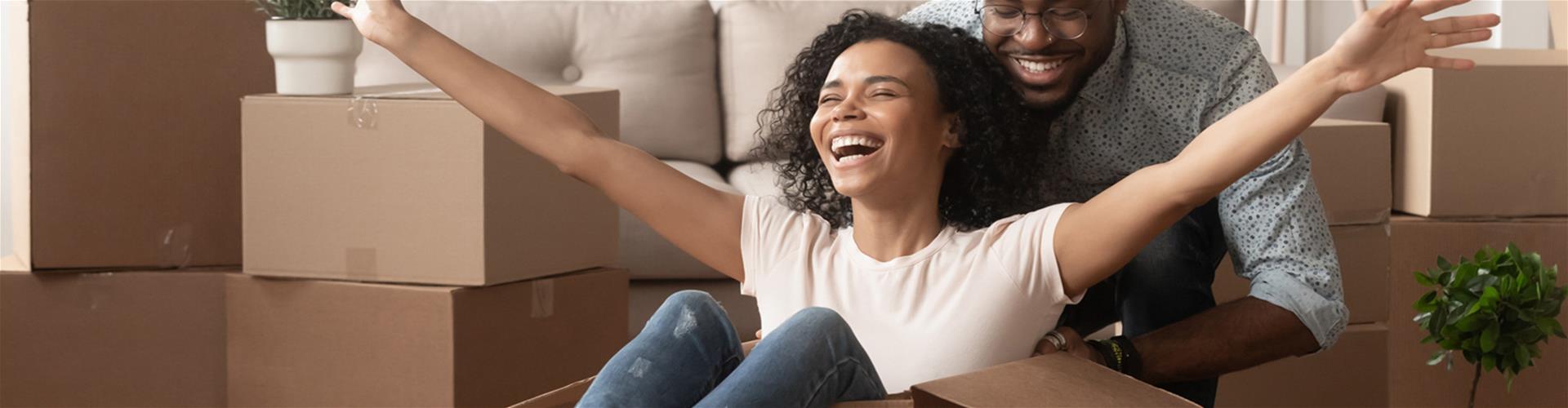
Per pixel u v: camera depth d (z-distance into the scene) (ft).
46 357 5.93
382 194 5.63
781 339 3.52
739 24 9.09
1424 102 7.05
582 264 6.16
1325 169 6.45
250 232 5.85
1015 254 4.00
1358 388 6.61
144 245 6.02
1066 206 4.03
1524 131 7.02
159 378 6.02
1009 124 4.53
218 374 6.06
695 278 7.77
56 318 5.93
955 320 3.97
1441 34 3.33
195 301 6.02
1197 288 5.24
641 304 7.72
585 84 8.89
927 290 4.05
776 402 3.40
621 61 8.90
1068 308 5.34
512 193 5.65
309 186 5.74
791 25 9.01
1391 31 3.31
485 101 4.14
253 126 5.80
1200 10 4.96
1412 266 7.06
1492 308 4.98
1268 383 6.60
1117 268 3.96
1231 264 6.51
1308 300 4.62
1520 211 7.06
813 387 3.52
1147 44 4.83
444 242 5.56
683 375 3.59
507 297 5.74
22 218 6.07
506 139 5.59
